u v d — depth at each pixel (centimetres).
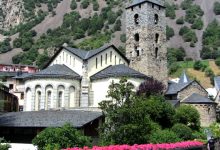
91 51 7838
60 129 3969
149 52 8031
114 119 4400
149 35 8088
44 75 6994
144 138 4491
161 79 8194
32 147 5131
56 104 6931
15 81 11544
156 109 5869
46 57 17612
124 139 4269
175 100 7700
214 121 7662
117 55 7900
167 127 5966
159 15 8388
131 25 8388
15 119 5900
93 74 7294
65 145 3847
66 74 7106
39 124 5559
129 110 4347
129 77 6756
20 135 5966
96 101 7031
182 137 5450
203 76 17738
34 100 7056
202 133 6144
